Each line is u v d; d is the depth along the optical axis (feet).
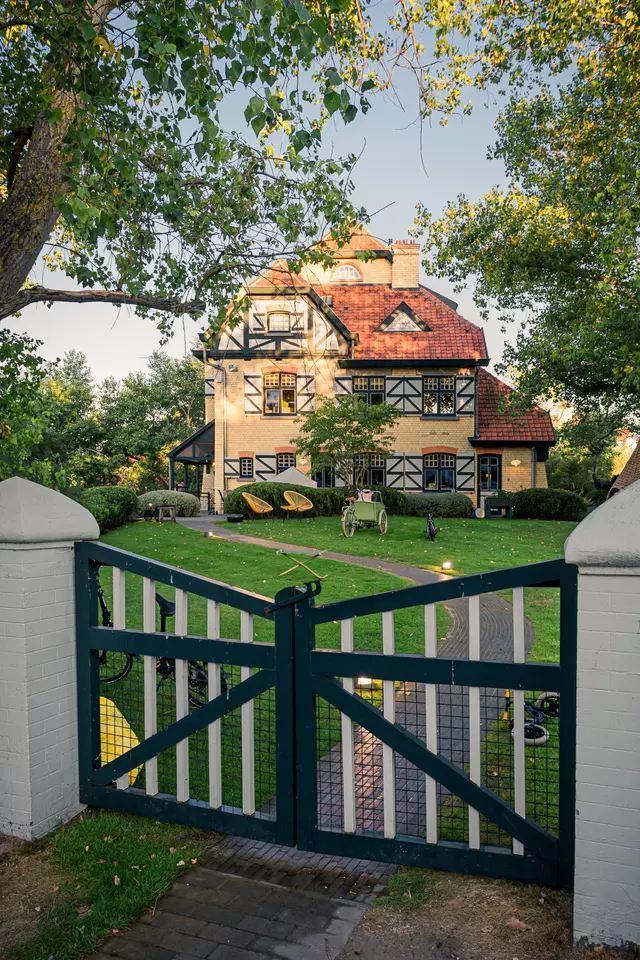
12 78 17.62
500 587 9.36
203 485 107.34
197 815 11.50
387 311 97.86
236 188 19.81
